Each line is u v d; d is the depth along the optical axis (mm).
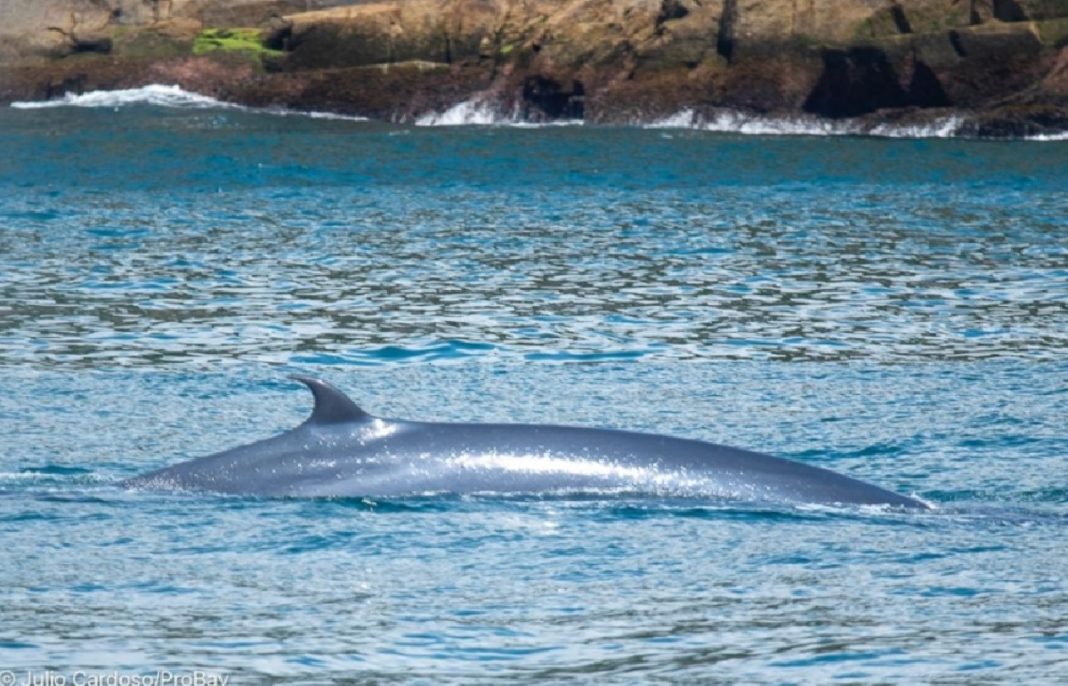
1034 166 173750
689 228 122062
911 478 50688
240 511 44094
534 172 167250
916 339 77312
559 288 92688
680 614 36094
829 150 191500
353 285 93375
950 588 38250
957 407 61562
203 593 37594
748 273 99188
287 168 168375
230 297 88688
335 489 45062
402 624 35312
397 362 71125
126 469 51188
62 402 61688
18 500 45625
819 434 57156
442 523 42844
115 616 35719
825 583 38656
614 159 179875
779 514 44094
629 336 77812
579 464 45531
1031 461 52875
